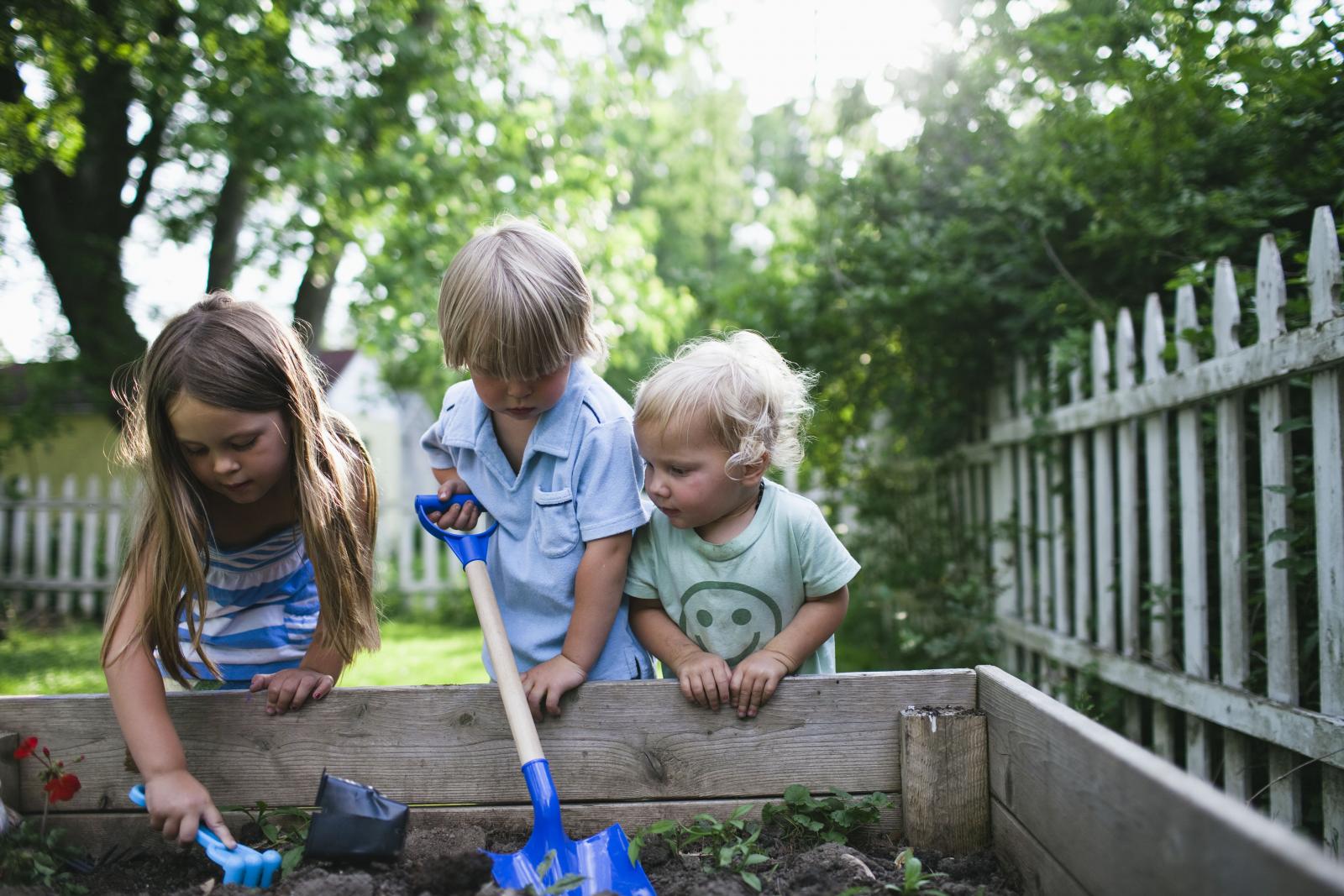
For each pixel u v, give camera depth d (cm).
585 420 205
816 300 504
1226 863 96
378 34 807
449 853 174
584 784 195
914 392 502
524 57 928
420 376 1177
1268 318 237
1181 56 331
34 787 197
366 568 209
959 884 166
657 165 1903
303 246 908
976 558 474
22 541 920
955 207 478
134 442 198
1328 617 215
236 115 775
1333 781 212
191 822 168
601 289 830
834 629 209
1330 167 295
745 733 195
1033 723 162
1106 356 334
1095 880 135
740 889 161
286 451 191
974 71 461
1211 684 259
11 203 808
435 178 802
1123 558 319
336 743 196
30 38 611
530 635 211
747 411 194
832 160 533
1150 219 334
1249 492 290
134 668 182
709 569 207
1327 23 299
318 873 162
